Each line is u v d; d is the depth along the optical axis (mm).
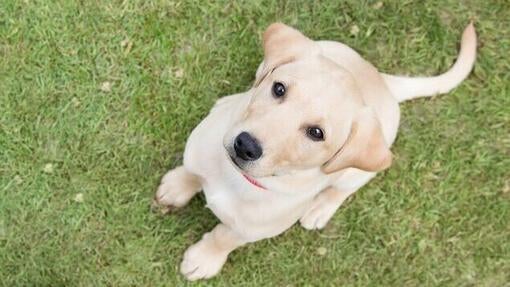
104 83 1516
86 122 1506
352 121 1186
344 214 1544
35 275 1469
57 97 1506
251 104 1202
